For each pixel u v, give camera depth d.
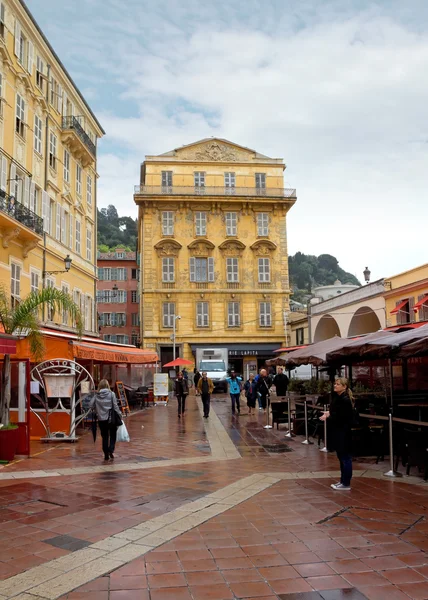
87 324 29.73
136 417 20.89
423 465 8.59
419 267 25.94
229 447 12.60
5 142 19.61
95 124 31.28
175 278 45.19
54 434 13.66
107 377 25.86
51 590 4.46
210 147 47.31
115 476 9.16
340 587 4.51
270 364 19.02
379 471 9.39
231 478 8.94
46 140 23.77
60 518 6.53
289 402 14.60
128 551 5.36
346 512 6.70
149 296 44.75
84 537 5.80
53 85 25.16
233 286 45.75
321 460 10.65
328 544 5.53
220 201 45.81
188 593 4.41
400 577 4.69
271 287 46.19
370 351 9.84
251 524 6.25
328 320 38.34
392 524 6.16
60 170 25.77
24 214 19.98
